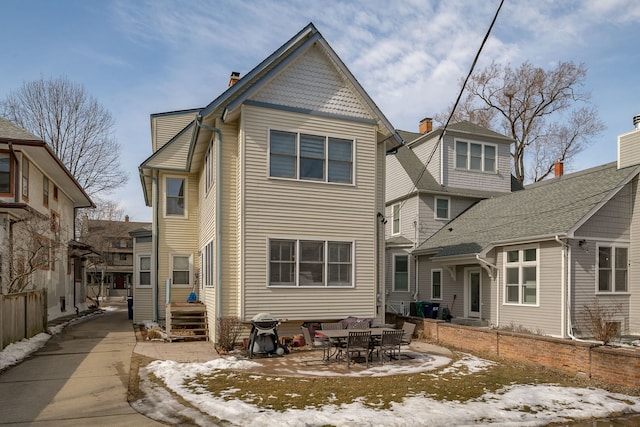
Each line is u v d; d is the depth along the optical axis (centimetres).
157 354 1108
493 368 977
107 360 1033
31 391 773
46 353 1121
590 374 881
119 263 5612
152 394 756
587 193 1537
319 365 990
